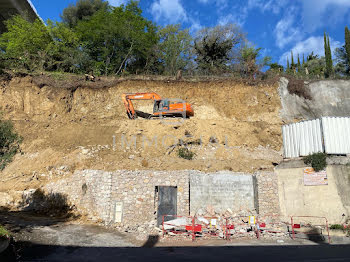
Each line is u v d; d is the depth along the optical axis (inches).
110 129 962.1
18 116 1047.6
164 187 679.7
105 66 1444.4
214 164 783.1
